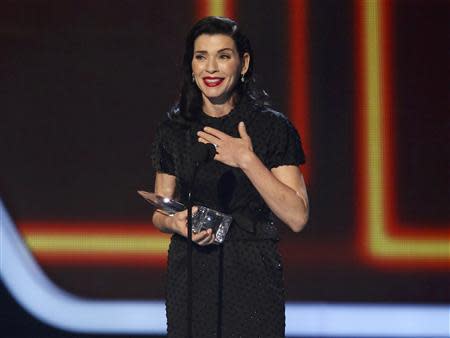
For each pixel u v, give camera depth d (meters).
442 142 18.31
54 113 18.47
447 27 18.27
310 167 18.34
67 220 18.50
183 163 10.16
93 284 18.53
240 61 10.04
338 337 18.34
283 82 18.30
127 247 18.50
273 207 9.66
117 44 18.45
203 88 9.95
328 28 18.30
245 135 9.61
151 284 18.52
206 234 9.62
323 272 18.34
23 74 18.47
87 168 18.45
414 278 18.34
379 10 18.25
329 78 18.30
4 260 18.55
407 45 18.30
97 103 18.45
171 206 9.57
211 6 18.33
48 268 18.55
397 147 18.34
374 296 18.38
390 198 18.33
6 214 18.50
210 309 9.94
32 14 18.48
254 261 9.94
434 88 18.30
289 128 10.17
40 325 18.55
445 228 18.33
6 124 18.48
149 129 18.42
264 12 18.28
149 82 18.39
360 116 18.30
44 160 18.50
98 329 18.52
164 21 18.41
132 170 18.44
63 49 18.45
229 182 9.91
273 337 10.02
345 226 18.34
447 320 18.31
